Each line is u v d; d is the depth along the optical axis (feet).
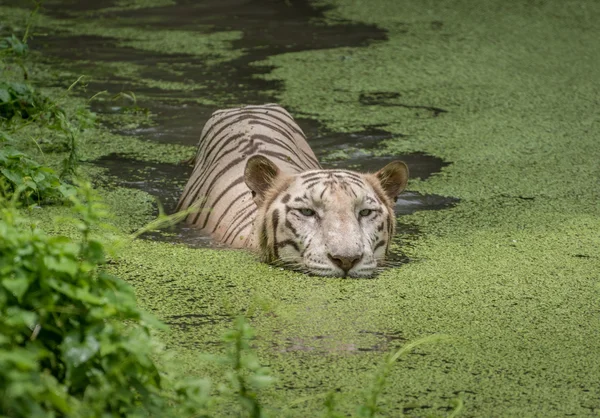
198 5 83.82
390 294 30.25
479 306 29.45
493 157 47.11
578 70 64.59
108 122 50.37
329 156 45.96
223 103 54.29
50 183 36.86
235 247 34.35
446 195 41.73
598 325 28.12
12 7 80.12
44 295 18.57
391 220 33.76
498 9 84.07
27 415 15.64
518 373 24.76
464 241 35.96
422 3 86.28
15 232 19.20
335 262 31.14
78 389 18.31
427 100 56.90
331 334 26.99
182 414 19.39
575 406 22.98
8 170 35.29
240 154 38.06
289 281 31.07
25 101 45.96
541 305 29.63
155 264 32.40
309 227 31.81
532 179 43.98
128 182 41.75
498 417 22.34
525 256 34.24
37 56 63.67
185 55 65.77
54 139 46.47
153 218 37.58
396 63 65.51
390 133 50.31
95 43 68.49
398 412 22.45
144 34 72.02
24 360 15.65
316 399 22.85
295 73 61.87
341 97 56.80
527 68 64.95
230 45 69.31
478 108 55.57
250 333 19.44
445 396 23.38
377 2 86.63
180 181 42.37
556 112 55.16
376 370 24.67
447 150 47.98
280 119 41.42
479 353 25.98
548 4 85.71
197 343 26.03
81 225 20.13
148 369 19.27
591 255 34.42
